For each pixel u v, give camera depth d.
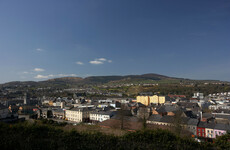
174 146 21.06
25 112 136.75
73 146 21.12
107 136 22.73
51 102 186.00
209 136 61.34
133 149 20.47
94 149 20.58
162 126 56.25
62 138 22.39
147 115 83.31
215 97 198.62
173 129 49.16
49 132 23.95
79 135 22.91
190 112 89.94
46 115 118.00
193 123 65.81
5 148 20.55
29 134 23.39
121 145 20.95
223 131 58.31
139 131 24.23
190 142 21.88
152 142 22.14
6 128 24.34
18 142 21.58
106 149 20.53
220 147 21.94
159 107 111.62
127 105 131.25
